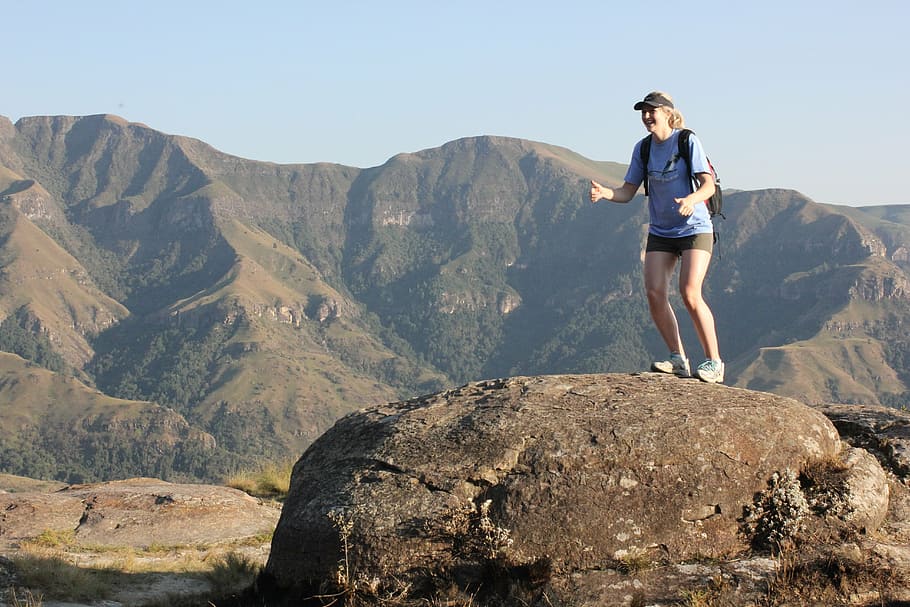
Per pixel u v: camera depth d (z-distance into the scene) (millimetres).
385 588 6969
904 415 8664
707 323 8250
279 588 7527
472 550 6992
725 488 7102
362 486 7430
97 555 11820
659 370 8508
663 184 8047
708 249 8102
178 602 8969
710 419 7293
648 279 8398
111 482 16062
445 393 8391
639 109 8062
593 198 8250
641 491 7008
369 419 8172
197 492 14164
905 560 6680
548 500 6992
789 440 7363
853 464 7457
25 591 9180
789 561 6621
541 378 8195
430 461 7383
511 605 6605
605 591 6547
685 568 6773
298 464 8242
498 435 7352
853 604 6289
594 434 7191
